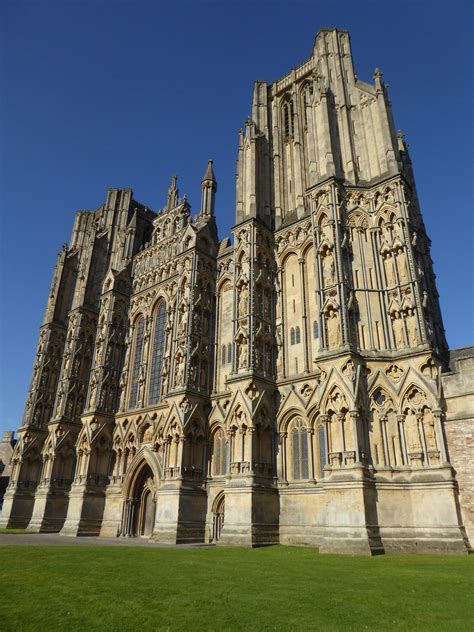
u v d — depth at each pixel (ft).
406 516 97.25
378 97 144.05
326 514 98.84
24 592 48.57
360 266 124.98
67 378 207.10
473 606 42.93
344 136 143.95
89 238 262.47
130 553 89.71
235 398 130.21
